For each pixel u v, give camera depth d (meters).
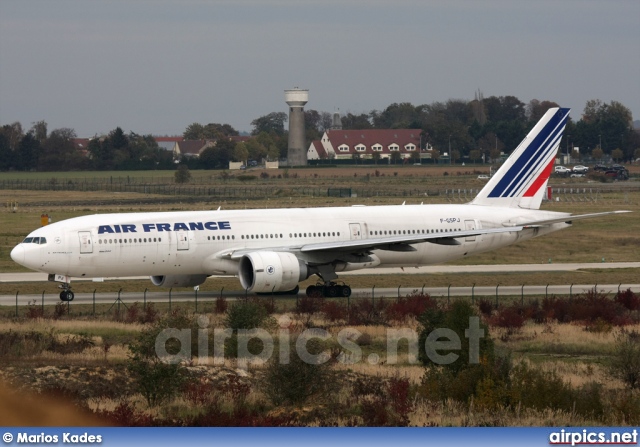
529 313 189.00
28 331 161.75
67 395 115.94
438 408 115.88
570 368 141.88
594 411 114.00
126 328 168.50
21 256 192.75
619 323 183.25
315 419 111.38
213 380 129.12
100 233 197.12
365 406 113.19
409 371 136.25
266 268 198.50
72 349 147.38
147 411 115.56
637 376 131.00
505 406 116.44
